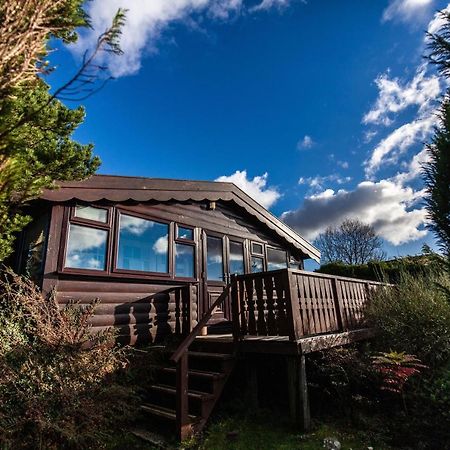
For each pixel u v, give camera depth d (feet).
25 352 12.20
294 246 35.63
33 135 11.28
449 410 12.21
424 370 15.52
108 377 13.51
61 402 11.40
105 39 6.20
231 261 27.73
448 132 10.00
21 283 14.44
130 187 20.01
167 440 12.07
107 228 18.94
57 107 13.10
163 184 22.11
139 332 19.43
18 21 5.57
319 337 14.98
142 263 20.51
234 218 29.17
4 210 7.77
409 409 13.71
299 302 14.96
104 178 18.72
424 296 18.61
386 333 18.69
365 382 15.03
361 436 12.42
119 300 18.92
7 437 10.18
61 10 6.72
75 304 16.08
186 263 23.63
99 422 11.95
